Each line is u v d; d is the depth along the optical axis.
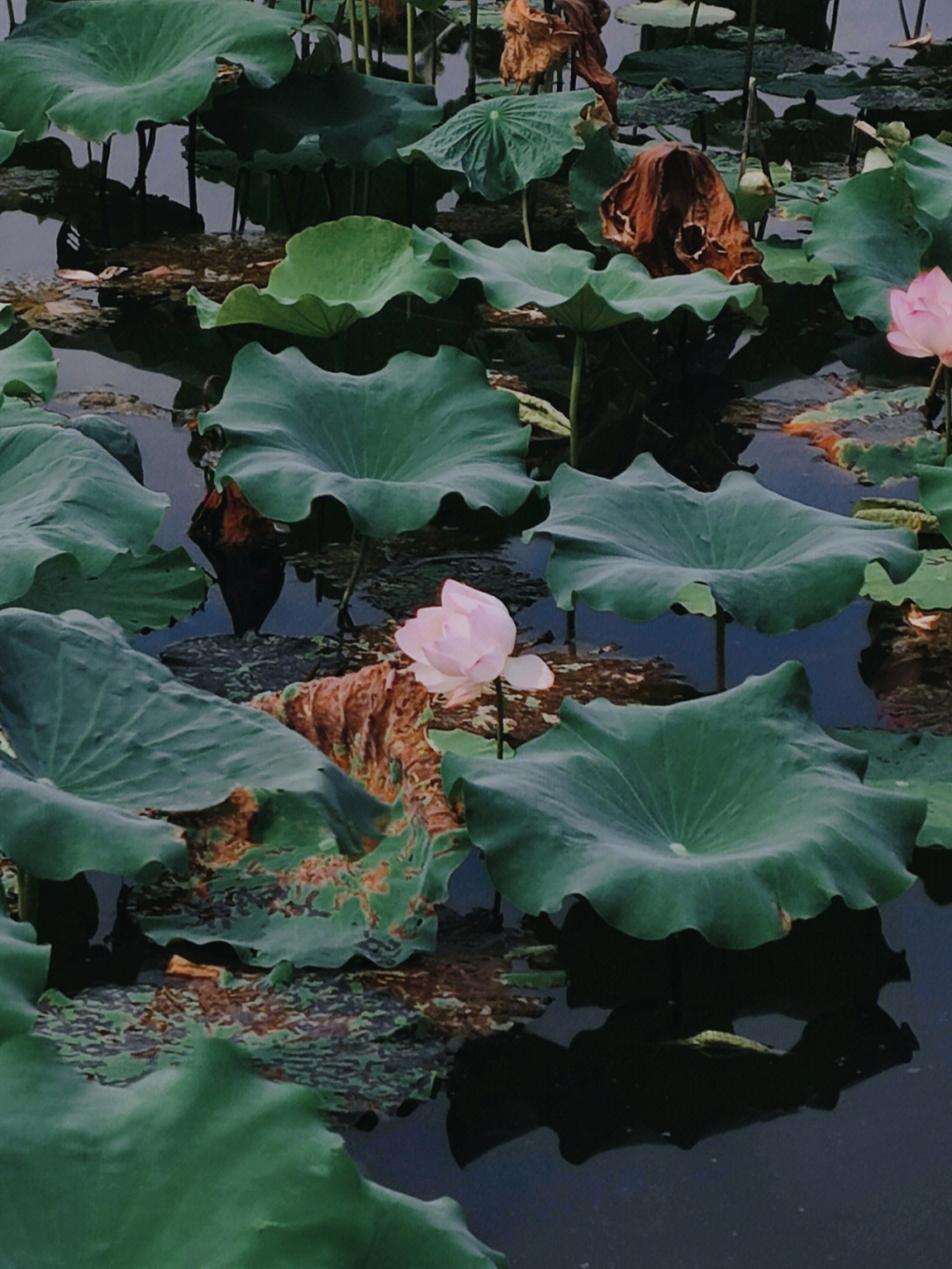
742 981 2.45
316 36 7.10
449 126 5.10
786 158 6.11
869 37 7.75
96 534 2.92
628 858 2.29
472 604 2.55
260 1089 1.56
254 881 2.49
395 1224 1.55
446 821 2.44
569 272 4.11
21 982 1.77
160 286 5.07
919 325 3.81
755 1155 2.13
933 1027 2.37
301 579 3.62
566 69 6.83
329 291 4.43
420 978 2.39
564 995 2.38
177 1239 1.43
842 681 3.26
